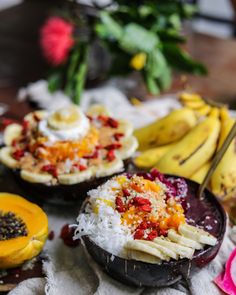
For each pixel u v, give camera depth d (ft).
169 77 2.37
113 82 2.55
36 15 3.39
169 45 2.34
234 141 1.83
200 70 2.38
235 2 2.83
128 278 1.44
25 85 2.70
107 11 2.39
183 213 1.53
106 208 1.47
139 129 1.99
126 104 2.28
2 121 2.17
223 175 1.74
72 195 1.71
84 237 1.48
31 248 1.53
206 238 1.40
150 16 2.39
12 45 3.09
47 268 1.52
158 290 1.47
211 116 1.90
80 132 1.76
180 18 2.56
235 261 1.55
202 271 1.52
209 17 4.28
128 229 1.44
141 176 1.61
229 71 2.59
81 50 2.40
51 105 2.32
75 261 1.58
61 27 2.33
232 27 4.19
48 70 2.65
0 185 1.88
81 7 2.46
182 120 1.87
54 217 1.74
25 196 1.80
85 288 1.49
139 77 2.57
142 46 2.28
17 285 1.50
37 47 3.06
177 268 1.38
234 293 1.47
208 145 1.80
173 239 1.40
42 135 1.77
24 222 1.58
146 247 1.35
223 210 1.55
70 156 1.74
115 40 2.35
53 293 1.46
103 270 1.50
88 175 1.68
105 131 1.88
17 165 1.75
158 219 1.45
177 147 1.83
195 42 2.87
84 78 2.46
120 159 1.74
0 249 1.49
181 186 1.62
